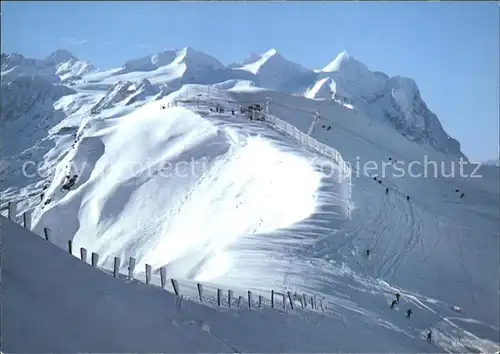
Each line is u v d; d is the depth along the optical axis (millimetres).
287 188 48812
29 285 11930
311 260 30750
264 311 18797
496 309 32562
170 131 77375
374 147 80938
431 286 33469
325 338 18688
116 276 14969
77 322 11617
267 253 31047
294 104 93562
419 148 91250
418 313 27969
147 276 16125
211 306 17094
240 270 27812
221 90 99500
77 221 64000
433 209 53062
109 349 11305
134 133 81500
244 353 14391
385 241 37688
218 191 56438
